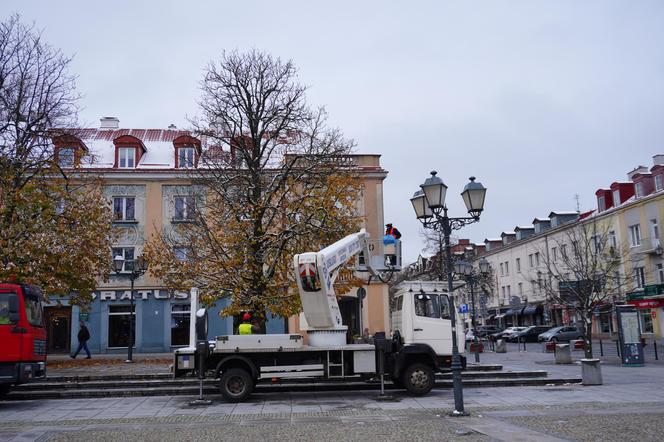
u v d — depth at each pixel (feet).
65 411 46.85
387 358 51.65
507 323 224.94
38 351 51.85
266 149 88.48
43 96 86.79
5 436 34.88
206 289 74.28
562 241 180.34
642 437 30.40
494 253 234.99
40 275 79.10
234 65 80.53
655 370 70.23
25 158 83.82
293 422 38.93
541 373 60.95
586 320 84.23
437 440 30.96
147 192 118.01
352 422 38.19
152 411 46.11
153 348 113.60
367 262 58.54
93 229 87.40
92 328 112.88
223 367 50.83
